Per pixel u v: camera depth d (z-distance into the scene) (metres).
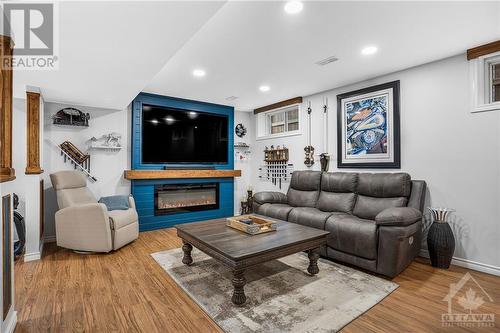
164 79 3.73
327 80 3.76
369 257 2.59
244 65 3.19
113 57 2.31
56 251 3.33
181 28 1.84
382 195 3.21
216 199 5.40
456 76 2.89
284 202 4.23
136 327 1.77
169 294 2.22
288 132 4.97
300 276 2.55
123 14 1.66
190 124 5.02
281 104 5.02
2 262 1.55
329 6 2.00
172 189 4.82
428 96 3.12
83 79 2.87
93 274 2.61
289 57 2.96
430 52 2.82
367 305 2.02
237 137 5.77
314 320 1.83
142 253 3.25
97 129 4.20
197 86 4.07
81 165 4.05
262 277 2.52
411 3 1.96
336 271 2.68
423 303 2.07
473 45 2.66
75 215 3.16
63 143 3.88
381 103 3.55
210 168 5.25
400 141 3.36
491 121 2.65
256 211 4.08
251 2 1.94
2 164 1.64
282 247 2.19
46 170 3.80
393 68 3.29
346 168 3.99
